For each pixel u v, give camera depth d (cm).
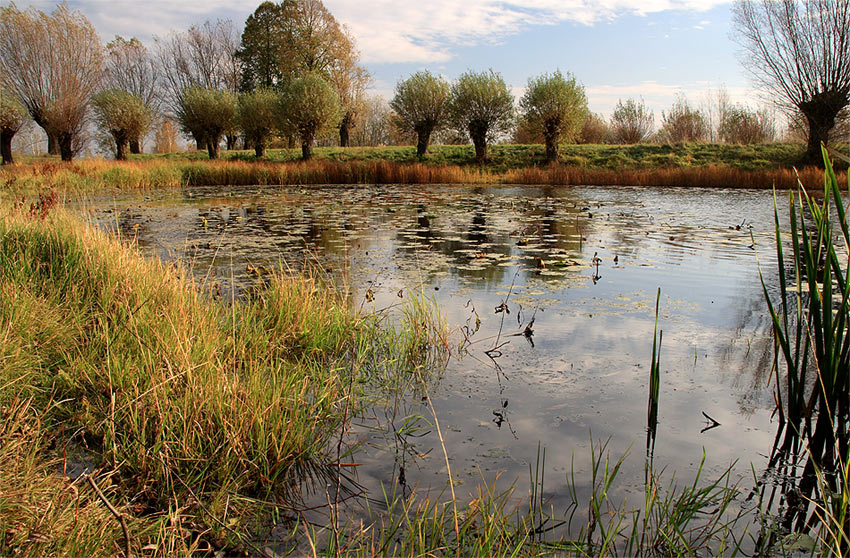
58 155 3297
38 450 240
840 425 273
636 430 287
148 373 288
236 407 262
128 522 202
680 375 356
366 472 252
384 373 365
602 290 558
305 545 204
